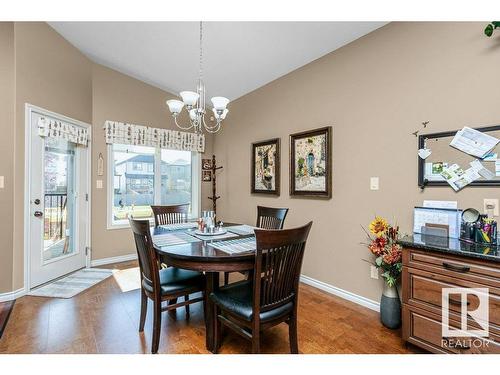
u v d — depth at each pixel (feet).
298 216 10.19
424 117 6.68
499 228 5.51
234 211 13.96
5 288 8.16
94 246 11.82
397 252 6.40
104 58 11.42
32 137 8.92
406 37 7.03
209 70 11.28
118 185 12.69
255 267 4.70
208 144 15.57
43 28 9.26
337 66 8.78
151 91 13.51
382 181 7.54
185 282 6.25
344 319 7.18
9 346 5.87
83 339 6.16
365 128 7.97
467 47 5.99
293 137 10.26
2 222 8.16
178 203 14.74
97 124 11.88
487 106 5.72
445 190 6.32
